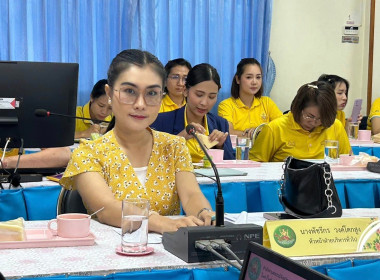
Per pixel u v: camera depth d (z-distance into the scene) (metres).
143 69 1.90
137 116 1.92
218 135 3.27
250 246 1.12
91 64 5.31
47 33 5.19
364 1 6.53
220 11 5.74
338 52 6.50
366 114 6.57
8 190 2.43
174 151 2.08
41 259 1.47
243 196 2.75
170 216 2.01
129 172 2.00
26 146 2.40
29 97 2.36
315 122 3.53
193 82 3.37
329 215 1.90
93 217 1.98
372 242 1.64
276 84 6.34
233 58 5.87
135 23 5.46
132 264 1.45
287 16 6.31
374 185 2.92
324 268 1.55
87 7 5.27
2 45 5.07
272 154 3.63
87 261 1.46
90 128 4.49
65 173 1.96
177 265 1.45
